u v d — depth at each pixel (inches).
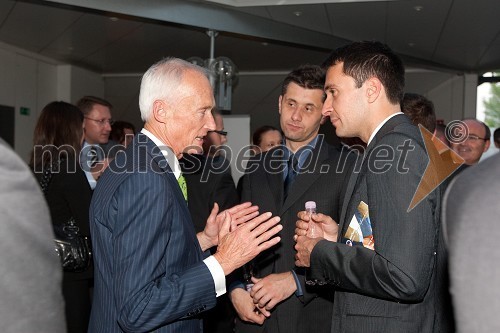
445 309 52.8
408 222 47.3
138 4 238.4
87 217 90.5
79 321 88.4
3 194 32.7
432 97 410.3
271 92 424.8
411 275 46.7
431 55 350.0
